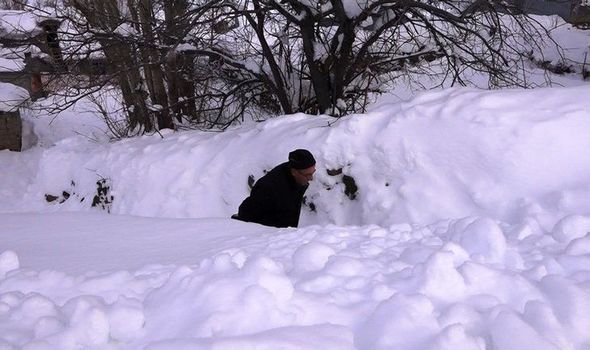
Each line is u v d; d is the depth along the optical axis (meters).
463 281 2.00
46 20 8.84
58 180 9.20
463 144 4.42
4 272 2.48
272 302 1.81
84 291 2.20
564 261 2.21
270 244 3.05
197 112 9.98
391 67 9.14
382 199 4.82
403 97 10.27
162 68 9.53
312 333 1.67
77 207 8.48
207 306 1.81
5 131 13.35
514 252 2.36
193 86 10.11
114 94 13.57
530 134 4.13
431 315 1.78
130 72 9.62
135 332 1.80
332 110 8.21
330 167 5.36
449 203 4.33
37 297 1.94
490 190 4.13
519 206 3.92
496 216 4.01
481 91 4.88
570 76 11.90
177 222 4.14
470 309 1.80
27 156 13.22
